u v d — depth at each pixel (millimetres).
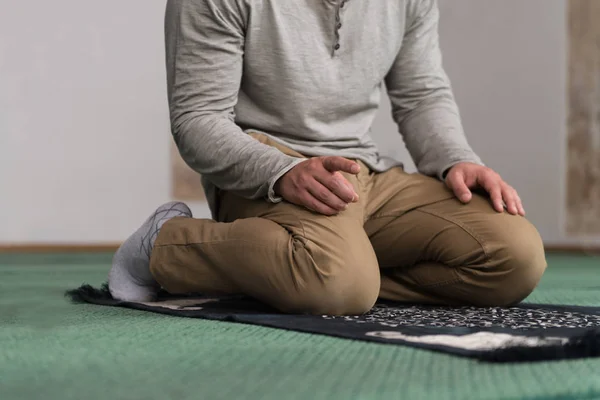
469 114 5570
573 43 5379
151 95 4902
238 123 1616
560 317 1366
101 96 4812
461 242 1499
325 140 1603
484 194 1580
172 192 4957
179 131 1544
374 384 784
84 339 1092
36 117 4711
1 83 4648
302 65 1551
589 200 5371
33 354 972
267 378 817
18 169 4684
